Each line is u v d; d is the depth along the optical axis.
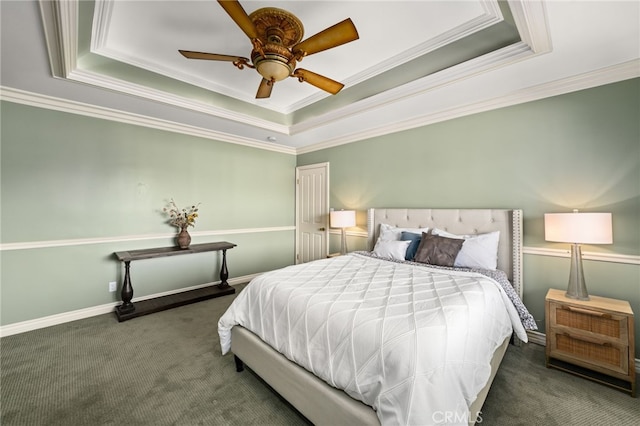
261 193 4.78
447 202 3.18
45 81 2.48
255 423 1.59
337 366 1.36
